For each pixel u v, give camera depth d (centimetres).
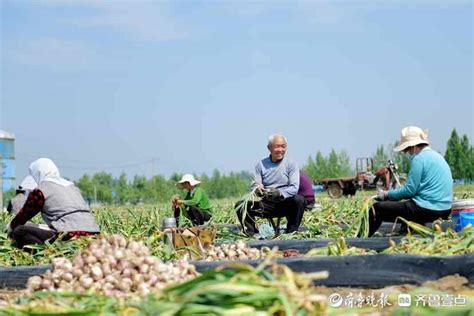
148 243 1059
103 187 7862
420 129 1251
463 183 6806
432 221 1233
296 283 545
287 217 1470
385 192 1246
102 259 772
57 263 788
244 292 522
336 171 7944
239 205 1467
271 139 1455
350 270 852
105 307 579
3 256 1142
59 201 1204
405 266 835
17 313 587
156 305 531
